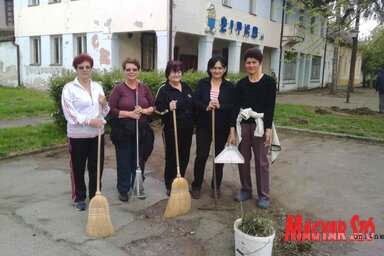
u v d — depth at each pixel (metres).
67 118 4.13
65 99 4.11
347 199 5.07
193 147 7.70
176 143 4.45
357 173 6.19
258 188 4.77
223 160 4.39
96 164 4.40
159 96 4.65
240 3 18.39
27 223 4.02
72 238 3.73
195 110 4.79
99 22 15.35
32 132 8.14
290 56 23.05
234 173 6.07
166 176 4.95
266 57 23.48
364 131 9.49
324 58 31.23
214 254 3.56
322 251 3.70
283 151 7.57
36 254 3.41
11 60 19.91
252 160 6.87
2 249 3.47
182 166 4.90
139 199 4.78
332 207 4.80
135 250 3.57
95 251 3.51
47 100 13.79
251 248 3.21
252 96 4.48
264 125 4.50
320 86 31.69
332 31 14.85
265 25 21.11
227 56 20.17
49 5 17.36
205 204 4.73
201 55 16.27
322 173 6.17
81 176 4.36
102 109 4.32
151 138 4.81
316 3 15.94
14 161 6.42
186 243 3.74
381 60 37.06
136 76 4.54
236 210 4.58
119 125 4.56
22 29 19.09
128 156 4.66
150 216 4.32
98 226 3.78
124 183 4.68
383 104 13.44
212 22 16.05
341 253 3.68
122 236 3.83
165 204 4.66
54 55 17.98
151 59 16.53
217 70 4.59
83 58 4.10
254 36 19.92
